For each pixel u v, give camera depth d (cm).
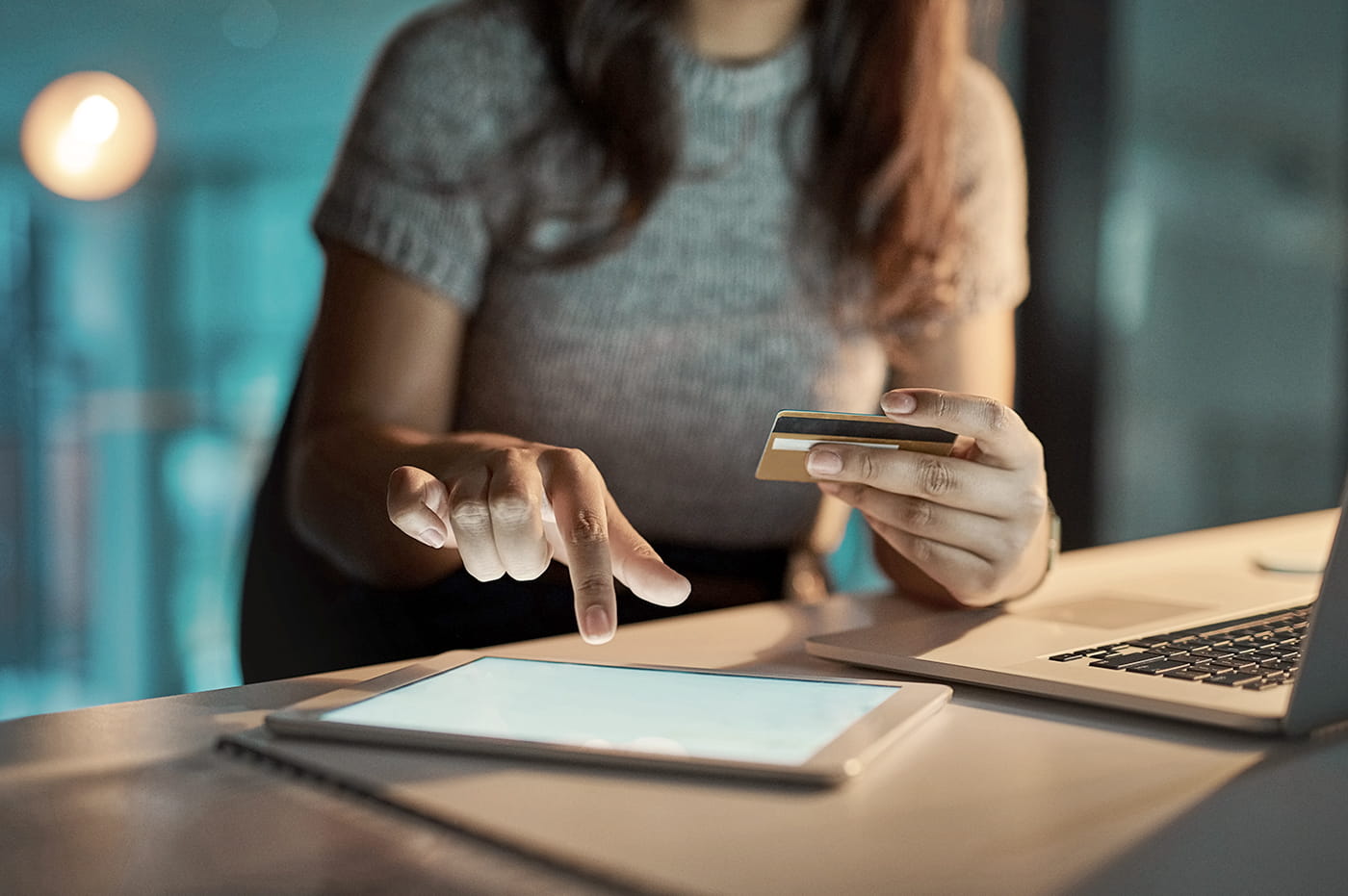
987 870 35
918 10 113
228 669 354
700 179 113
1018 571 76
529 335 114
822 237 116
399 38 116
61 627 344
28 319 341
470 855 37
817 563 120
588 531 56
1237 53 270
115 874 35
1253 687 55
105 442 350
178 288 350
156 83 347
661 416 116
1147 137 259
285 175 354
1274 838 39
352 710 50
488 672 58
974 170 125
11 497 340
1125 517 264
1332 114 286
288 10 341
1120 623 72
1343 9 283
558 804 40
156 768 46
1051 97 252
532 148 112
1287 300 286
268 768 46
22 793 43
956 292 120
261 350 353
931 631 69
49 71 346
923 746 48
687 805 41
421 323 107
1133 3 254
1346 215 290
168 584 352
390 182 108
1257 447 285
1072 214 255
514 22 114
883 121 115
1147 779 44
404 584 92
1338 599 49
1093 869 35
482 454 62
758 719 49
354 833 38
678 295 114
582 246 111
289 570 104
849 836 38
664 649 70
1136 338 262
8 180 342
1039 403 259
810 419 68
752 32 114
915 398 69
